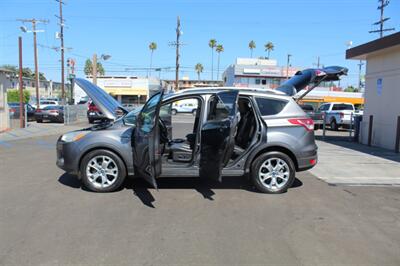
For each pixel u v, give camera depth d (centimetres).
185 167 607
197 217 503
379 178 776
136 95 5991
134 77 6144
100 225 467
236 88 647
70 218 491
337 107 2372
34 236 429
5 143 1339
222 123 553
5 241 414
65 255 380
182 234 441
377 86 1394
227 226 471
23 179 718
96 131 632
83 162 619
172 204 561
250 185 684
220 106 570
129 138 622
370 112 1443
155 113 519
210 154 581
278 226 474
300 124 638
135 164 608
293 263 370
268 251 397
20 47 2055
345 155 1109
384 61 1350
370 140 1388
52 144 1309
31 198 584
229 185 684
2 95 1838
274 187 633
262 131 627
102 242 414
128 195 607
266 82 6856
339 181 744
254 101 638
